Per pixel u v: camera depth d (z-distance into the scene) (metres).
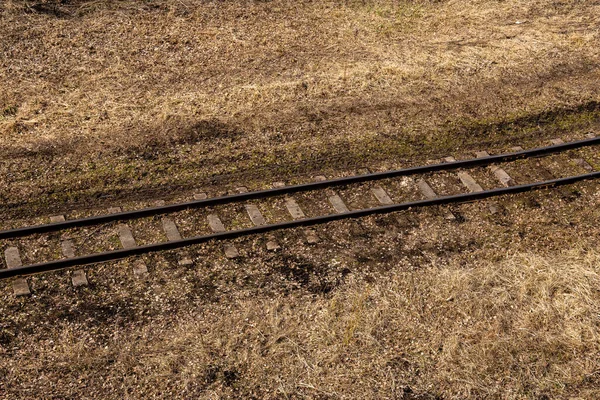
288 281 10.96
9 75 15.52
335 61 16.73
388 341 10.08
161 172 13.12
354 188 12.95
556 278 11.07
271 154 13.70
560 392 9.47
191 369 9.49
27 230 11.44
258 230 11.71
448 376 9.59
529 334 10.23
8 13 17.62
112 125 14.16
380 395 9.34
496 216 12.50
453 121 14.92
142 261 11.09
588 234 12.16
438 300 10.66
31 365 9.45
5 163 13.04
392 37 17.94
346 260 11.42
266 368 9.59
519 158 13.96
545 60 17.20
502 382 9.59
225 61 16.52
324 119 14.73
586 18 19.47
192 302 10.53
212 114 14.60
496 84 16.19
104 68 16.03
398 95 15.61
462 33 18.34
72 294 10.52
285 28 18.00
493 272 11.15
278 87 15.45
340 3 19.36
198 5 18.66
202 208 12.23
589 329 10.27
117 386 9.26
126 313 10.30
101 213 12.15
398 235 11.96
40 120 14.14
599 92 16.12
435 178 13.32
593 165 13.96
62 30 17.20
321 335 10.05
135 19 17.86
